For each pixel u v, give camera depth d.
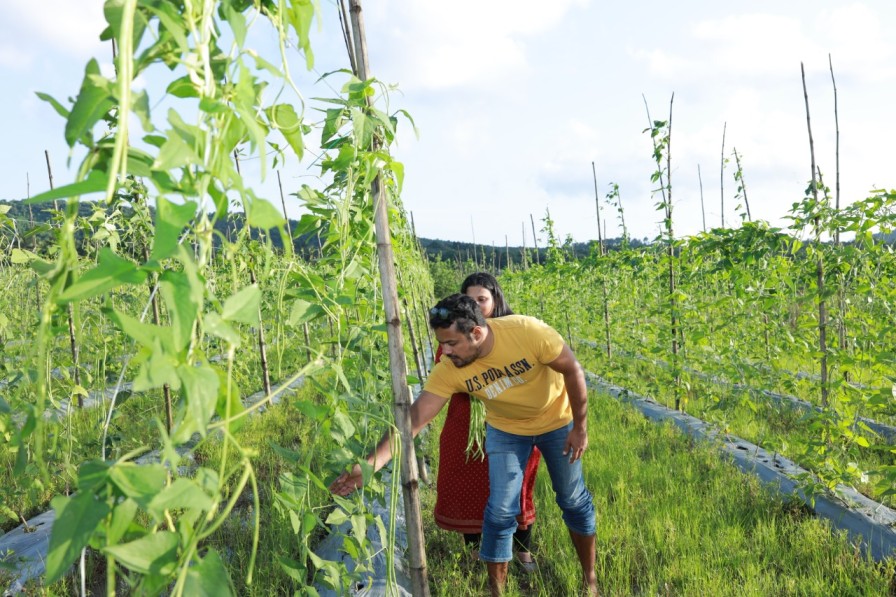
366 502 2.70
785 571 3.12
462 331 2.50
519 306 14.20
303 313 2.02
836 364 4.24
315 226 2.32
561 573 3.12
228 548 3.37
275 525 3.46
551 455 2.88
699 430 5.82
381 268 2.00
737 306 5.94
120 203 4.00
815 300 4.25
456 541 3.55
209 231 0.98
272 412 6.04
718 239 5.12
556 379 2.88
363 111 1.89
